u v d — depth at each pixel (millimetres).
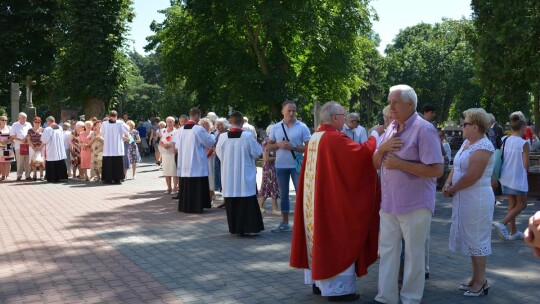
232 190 8367
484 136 5508
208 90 32938
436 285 5855
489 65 28406
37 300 5340
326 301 5328
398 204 4879
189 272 6398
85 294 5535
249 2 27766
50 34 30719
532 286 5820
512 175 8000
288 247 7746
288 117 8789
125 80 30031
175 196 13188
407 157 4824
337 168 5215
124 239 8297
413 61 61062
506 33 26422
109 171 16156
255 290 5688
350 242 5207
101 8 28312
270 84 30016
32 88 32344
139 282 5973
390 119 7242
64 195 13578
